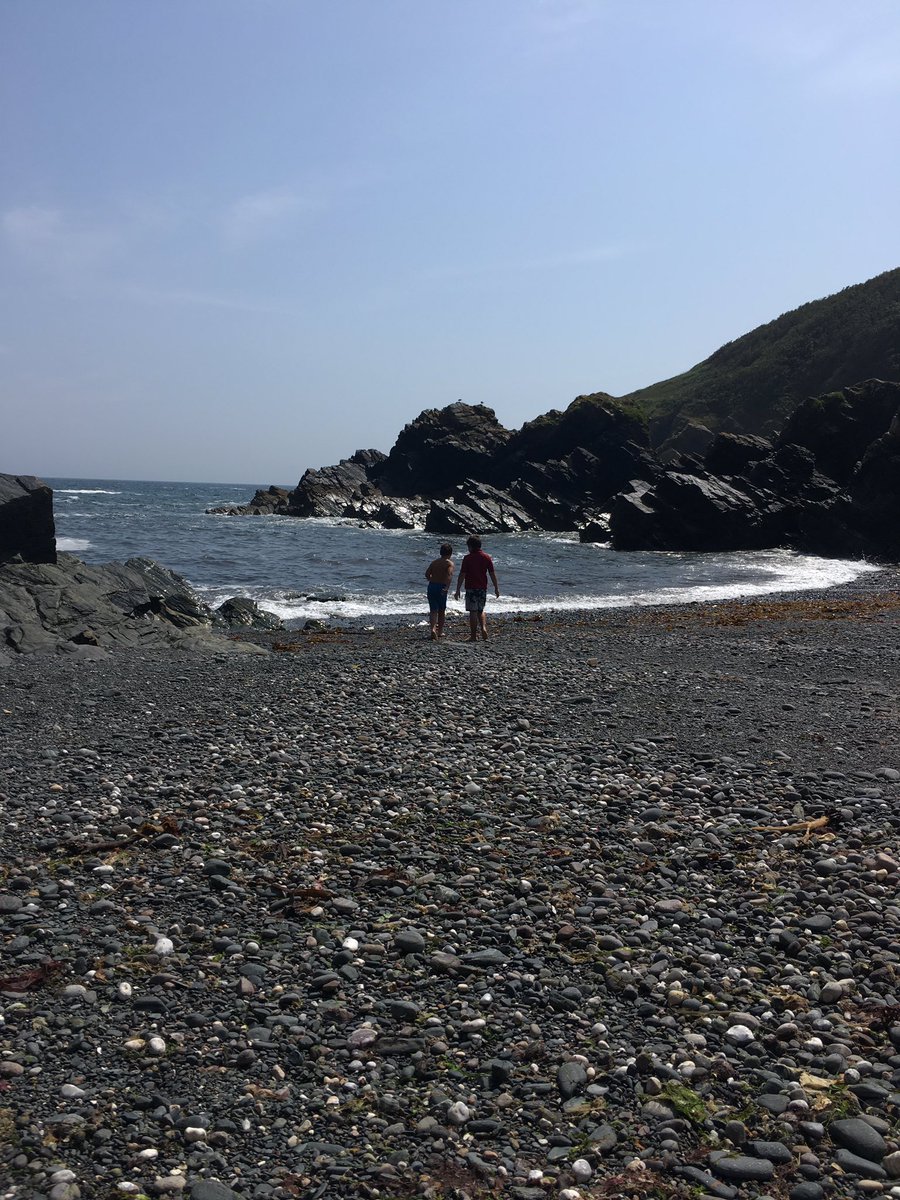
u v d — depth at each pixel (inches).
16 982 209.9
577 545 2571.4
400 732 418.0
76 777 356.8
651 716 455.2
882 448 2226.9
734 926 246.5
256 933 239.3
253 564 1787.6
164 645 791.7
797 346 5196.9
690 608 1160.8
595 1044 193.5
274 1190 152.5
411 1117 171.6
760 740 416.2
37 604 799.1
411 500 3624.5
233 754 386.6
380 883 267.4
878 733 429.7
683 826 313.7
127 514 3523.6
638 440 3454.7
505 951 231.6
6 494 890.1
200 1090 176.9
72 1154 158.9
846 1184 154.9
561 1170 158.2
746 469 2689.5
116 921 242.7
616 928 243.6
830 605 1107.3
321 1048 190.1
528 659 611.8
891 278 5231.3
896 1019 199.3
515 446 3693.4
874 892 263.6
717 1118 170.6
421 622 1080.8
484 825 314.2
